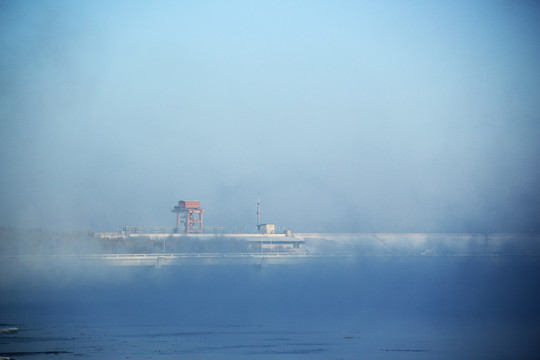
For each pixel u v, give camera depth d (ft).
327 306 556.92
